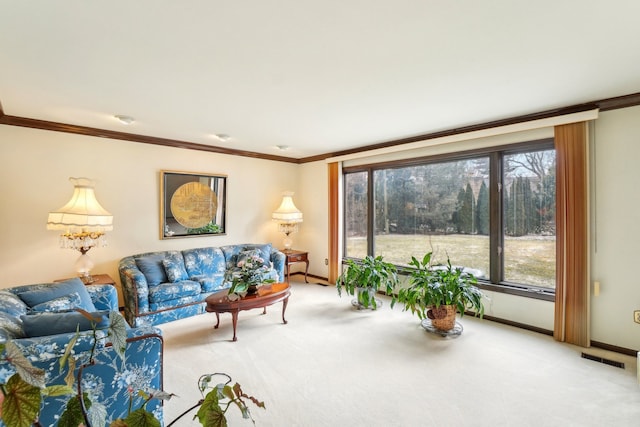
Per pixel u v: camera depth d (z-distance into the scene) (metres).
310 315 3.60
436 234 4.00
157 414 1.76
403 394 2.08
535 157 3.20
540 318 3.08
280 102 2.73
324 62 2.00
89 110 2.96
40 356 1.42
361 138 4.13
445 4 1.42
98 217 3.00
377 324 3.31
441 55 1.91
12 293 2.12
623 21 1.54
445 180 3.91
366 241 4.83
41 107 2.87
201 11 1.46
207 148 4.62
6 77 2.20
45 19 1.52
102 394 1.57
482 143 3.50
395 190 4.46
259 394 2.08
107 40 1.73
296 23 1.57
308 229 5.68
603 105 2.66
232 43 1.77
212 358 2.57
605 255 2.71
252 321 3.40
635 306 2.57
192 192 4.48
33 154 3.29
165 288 3.40
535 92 2.49
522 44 1.77
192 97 2.62
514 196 3.35
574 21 1.54
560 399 2.01
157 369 1.76
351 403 1.98
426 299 3.01
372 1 1.39
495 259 3.44
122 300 3.83
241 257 4.36
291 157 5.66
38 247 3.31
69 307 2.15
